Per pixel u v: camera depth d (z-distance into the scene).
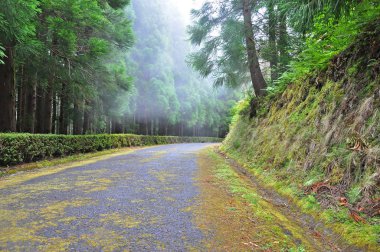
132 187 5.83
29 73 12.42
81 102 16.62
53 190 5.52
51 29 10.26
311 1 5.32
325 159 5.20
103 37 14.10
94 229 3.38
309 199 4.57
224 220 3.79
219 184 6.25
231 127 21.17
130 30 14.81
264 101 12.38
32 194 5.17
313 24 6.79
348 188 4.25
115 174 7.62
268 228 3.59
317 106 6.62
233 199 4.91
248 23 13.21
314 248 3.26
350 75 5.67
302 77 8.55
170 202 4.64
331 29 6.77
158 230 3.38
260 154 9.22
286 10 6.62
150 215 3.94
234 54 13.68
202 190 5.59
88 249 2.83
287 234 3.55
